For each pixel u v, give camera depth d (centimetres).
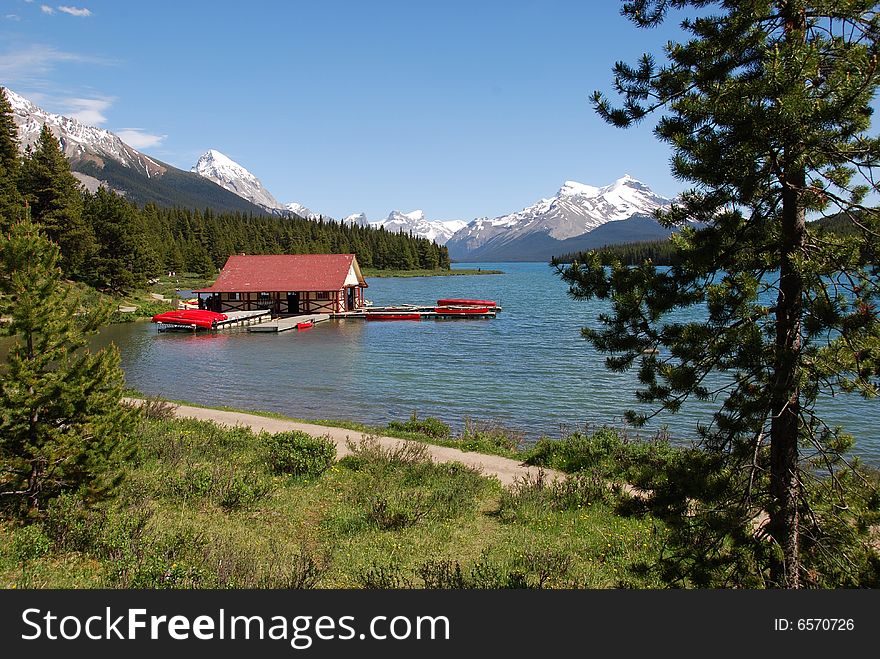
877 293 605
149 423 1912
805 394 645
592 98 713
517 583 879
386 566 977
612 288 721
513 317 6862
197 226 13625
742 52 634
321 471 1575
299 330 5872
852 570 612
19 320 1030
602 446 1766
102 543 946
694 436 2097
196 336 5394
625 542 1094
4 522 1027
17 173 6419
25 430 1059
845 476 688
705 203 664
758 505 657
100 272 7031
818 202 613
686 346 670
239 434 1897
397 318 6825
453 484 1455
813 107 542
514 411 2600
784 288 638
